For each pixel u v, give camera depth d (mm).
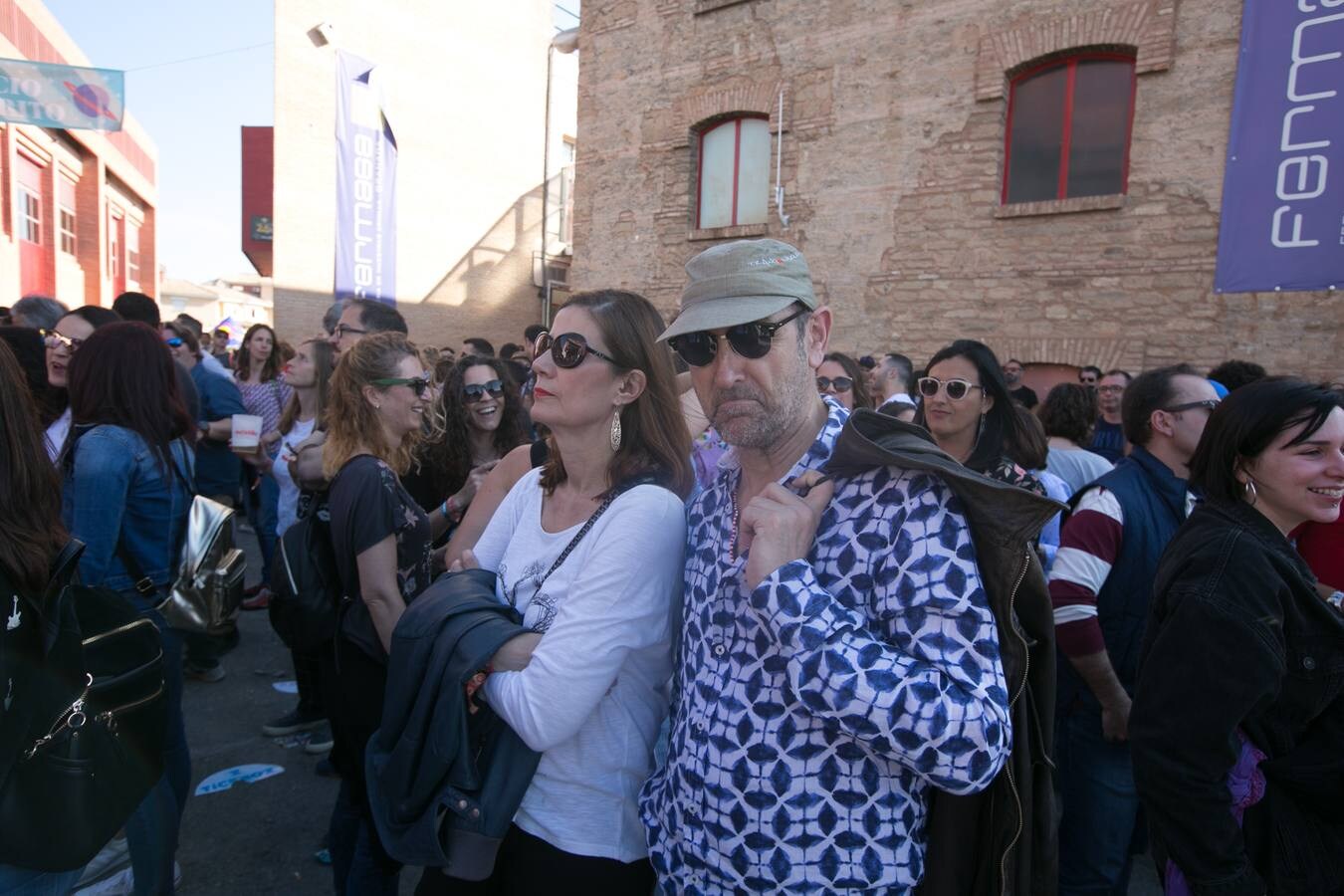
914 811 1318
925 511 1262
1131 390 2582
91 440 2342
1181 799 1508
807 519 1297
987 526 1223
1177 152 7074
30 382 3322
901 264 8648
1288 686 1559
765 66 9586
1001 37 7926
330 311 4574
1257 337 6766
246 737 3904
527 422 3793
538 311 20625
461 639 1544
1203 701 1492
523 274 20281
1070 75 7797
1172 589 1613
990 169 8086
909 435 1334
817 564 1333
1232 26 6773
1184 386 2426
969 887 1349
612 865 1565
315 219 15812
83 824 1479
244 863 2955
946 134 8336
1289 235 6477
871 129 8812
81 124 8219
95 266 18734
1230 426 1703
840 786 1275
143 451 2432
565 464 1721
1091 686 2248
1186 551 1660
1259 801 1584
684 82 10258
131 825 1834
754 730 1315
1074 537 2354
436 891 1636
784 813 1278
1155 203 7199
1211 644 1503
